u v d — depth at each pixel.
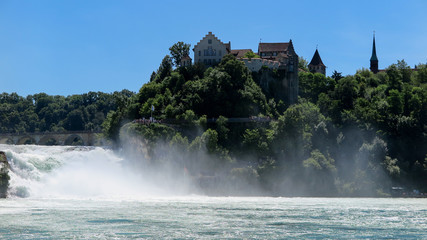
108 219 82.88
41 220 80.56
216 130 171.88
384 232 74.19
